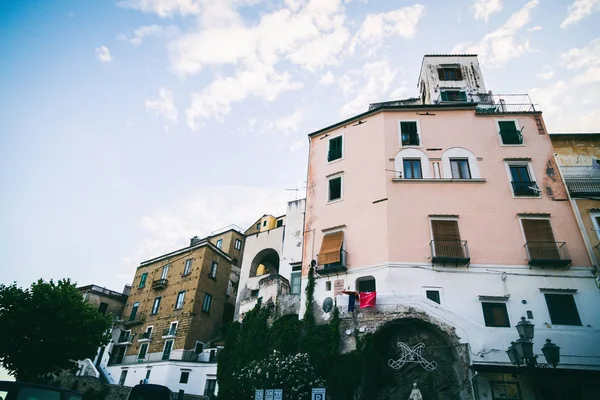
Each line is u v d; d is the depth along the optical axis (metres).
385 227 23.58
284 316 24.80
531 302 20.33
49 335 23.81
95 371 37.25
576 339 18.89
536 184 23.98
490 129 26.52
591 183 24.06
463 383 18.19
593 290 20.27
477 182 24.44
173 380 31.61
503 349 18.75
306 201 28.20
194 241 51.53
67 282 27.05
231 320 41.53
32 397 9.72
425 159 25.94
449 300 20.89
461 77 35.34
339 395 19.53
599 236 21.67
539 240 22.00
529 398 17.69
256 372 20.64
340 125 30.20
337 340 21.11
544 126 26.16
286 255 34.50
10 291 24.36
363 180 26.39
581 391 17.67
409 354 19.88
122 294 48.06
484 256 21.95
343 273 23.78
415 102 36.97
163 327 38.25
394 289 21.52
